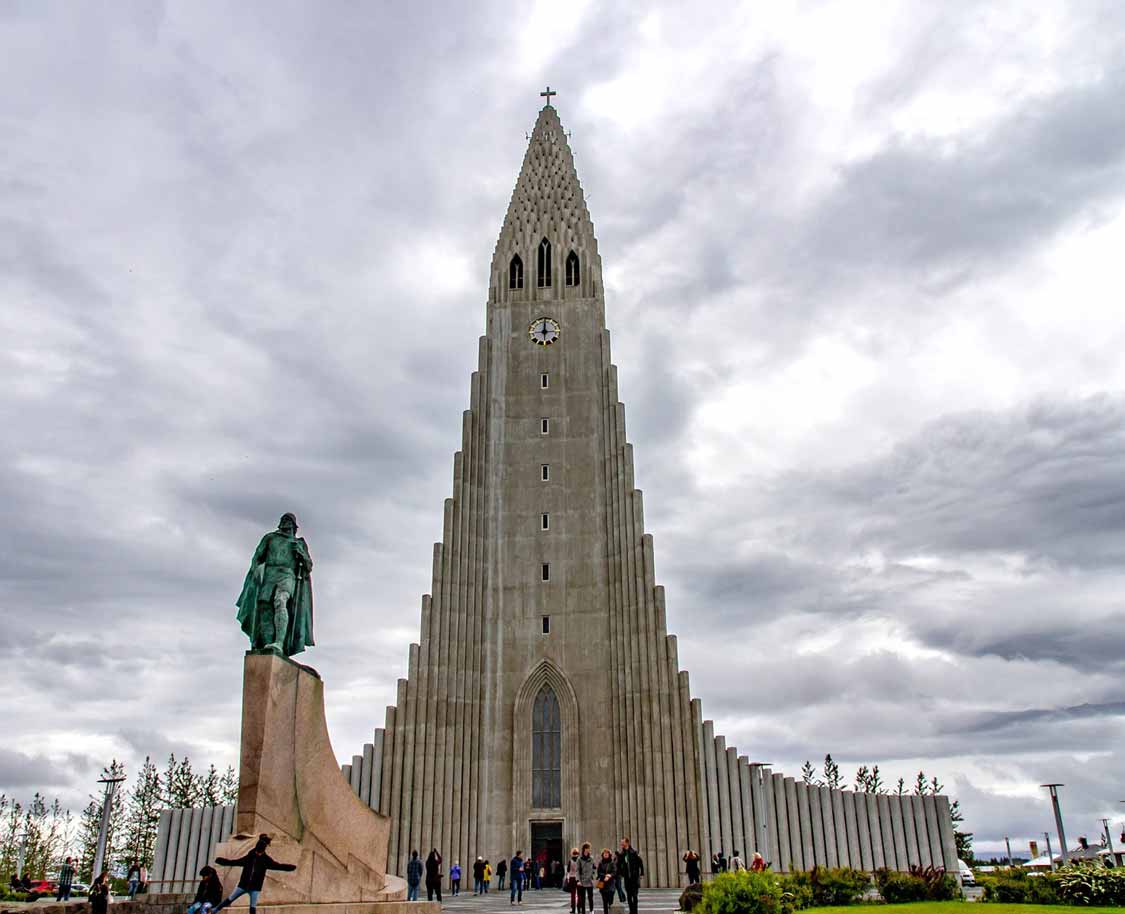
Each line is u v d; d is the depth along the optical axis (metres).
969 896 40.12
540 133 83.00
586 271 74.94
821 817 61.44
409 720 60.25
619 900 41.91
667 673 61.06
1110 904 29.50
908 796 63.25
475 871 54.69
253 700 22.06
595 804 59.59
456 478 67.44
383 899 23.72
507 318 73.56
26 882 56.66
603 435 69.25
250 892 19.28
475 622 64.12
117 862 90.12
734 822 59.53
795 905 28.64
